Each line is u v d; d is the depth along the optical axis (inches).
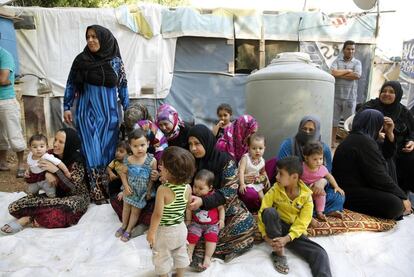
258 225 101.3
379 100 151.7
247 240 98.3
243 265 93.1
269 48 307.0
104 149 134.6
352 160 119.6
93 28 130.7
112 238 107.3
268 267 92.4
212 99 308.5
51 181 117.6
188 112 307.7
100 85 133.8
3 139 182.2
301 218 96.4
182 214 83.7
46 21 277.9
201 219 94.3
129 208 109.8
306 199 97.5
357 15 298.8
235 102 310.0
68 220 116.4
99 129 134.2
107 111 135.6
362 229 110.0
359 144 118.1
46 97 287.6
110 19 281.0
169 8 289.6
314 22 299.4
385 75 382.0
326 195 114.3
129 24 281.6
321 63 305.7
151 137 117.9
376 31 302.5
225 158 101.3
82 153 132.2
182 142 128.0
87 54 133.7
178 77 304.3
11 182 175.0
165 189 81.0
